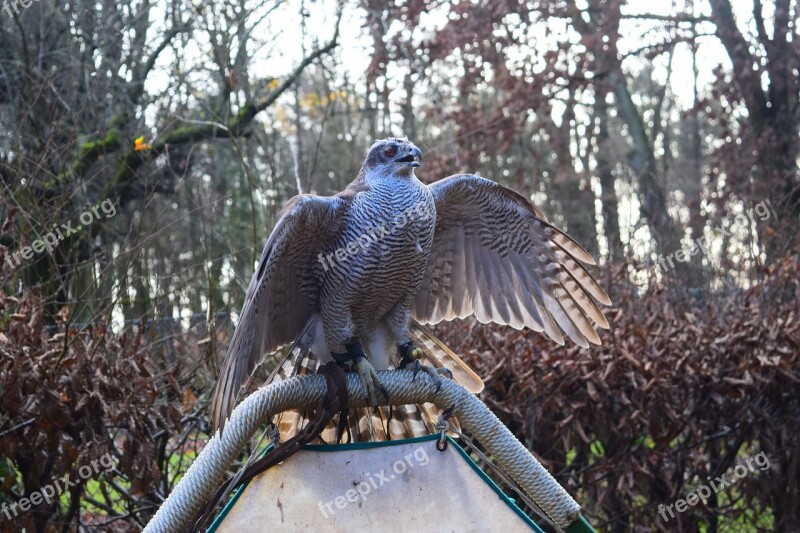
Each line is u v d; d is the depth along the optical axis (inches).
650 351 236.2
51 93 324.8
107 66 395.9
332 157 536.4
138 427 194.4
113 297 257.4
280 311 152.3
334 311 150.4
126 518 213.6
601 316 163.9
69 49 352.5
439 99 505.4
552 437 240.1
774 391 255.0
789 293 285.1
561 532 131.3
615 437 242.4
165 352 247.3
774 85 555.8
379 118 518.9
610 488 246.1
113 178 355.6
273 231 133.7
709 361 247.8
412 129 471.8
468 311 173.6
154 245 330.0
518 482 132.0
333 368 127.6
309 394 126.2
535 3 512.4
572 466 249.9
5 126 290.2
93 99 353.4
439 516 117.0
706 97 569.3
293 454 118.5
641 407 232.5
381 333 159.0
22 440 191.0
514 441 131.6
